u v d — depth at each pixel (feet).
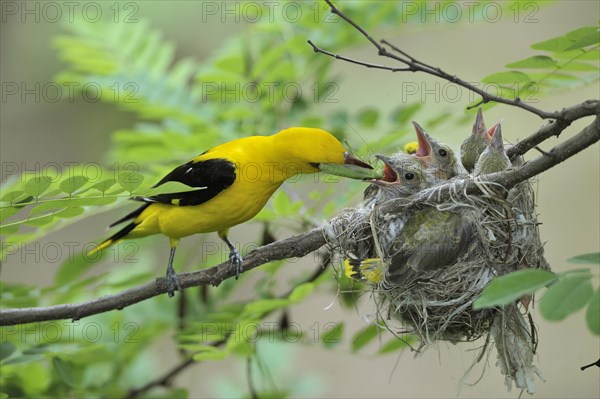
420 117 56.13
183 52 63.98
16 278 66.59
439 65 66.03
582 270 20.68
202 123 43.32
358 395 65.36
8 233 29.43
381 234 34.91
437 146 38.29
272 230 40.24
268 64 42.04
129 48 45.34
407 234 34.22
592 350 66.08
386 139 38.91
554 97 64.90
